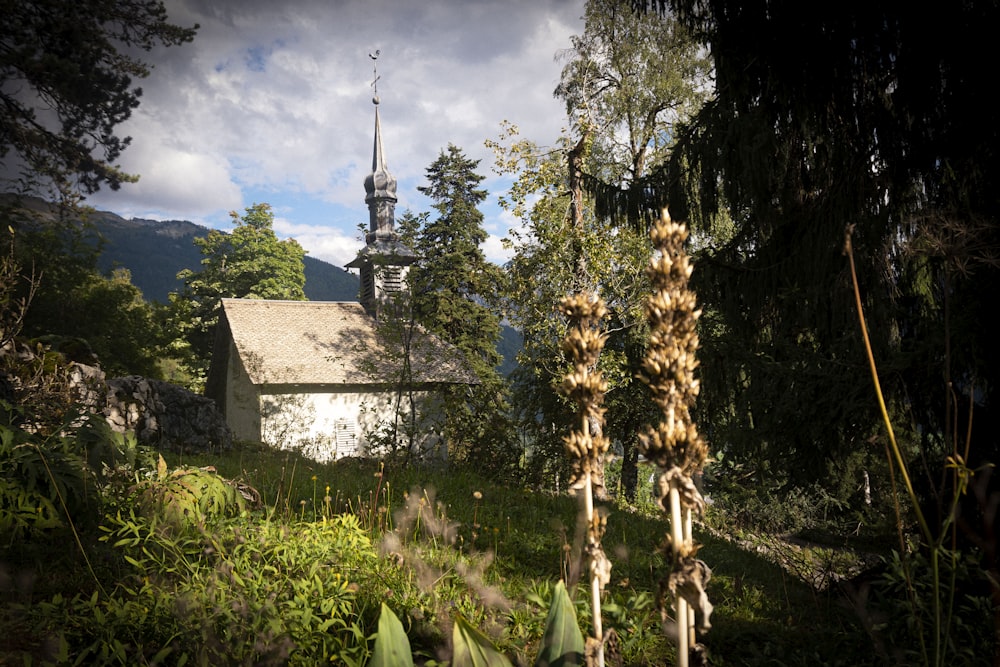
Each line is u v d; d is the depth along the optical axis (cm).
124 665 241
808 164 746
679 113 2108
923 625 321
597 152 2141
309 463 1091
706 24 790
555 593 138
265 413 2556
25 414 592
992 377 512
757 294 741
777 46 668
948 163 589
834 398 582
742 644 428
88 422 484
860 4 607
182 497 445
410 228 2006
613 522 852
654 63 2048
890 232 622
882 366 560
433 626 328
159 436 1188
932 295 629
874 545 874
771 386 640
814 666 368
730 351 688
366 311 3195
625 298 1903
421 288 1975
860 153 669
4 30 1656
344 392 2678
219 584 310
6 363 827
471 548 538
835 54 647
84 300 2505
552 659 133
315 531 443
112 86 1817
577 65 2145
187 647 255
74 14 1750
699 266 779
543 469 1564
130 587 333
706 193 827
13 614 283
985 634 310
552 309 1933
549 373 1962
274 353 2736
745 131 718
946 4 561
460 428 1639
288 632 277
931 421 562
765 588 636
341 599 329
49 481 399
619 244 1861
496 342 3244
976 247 412
